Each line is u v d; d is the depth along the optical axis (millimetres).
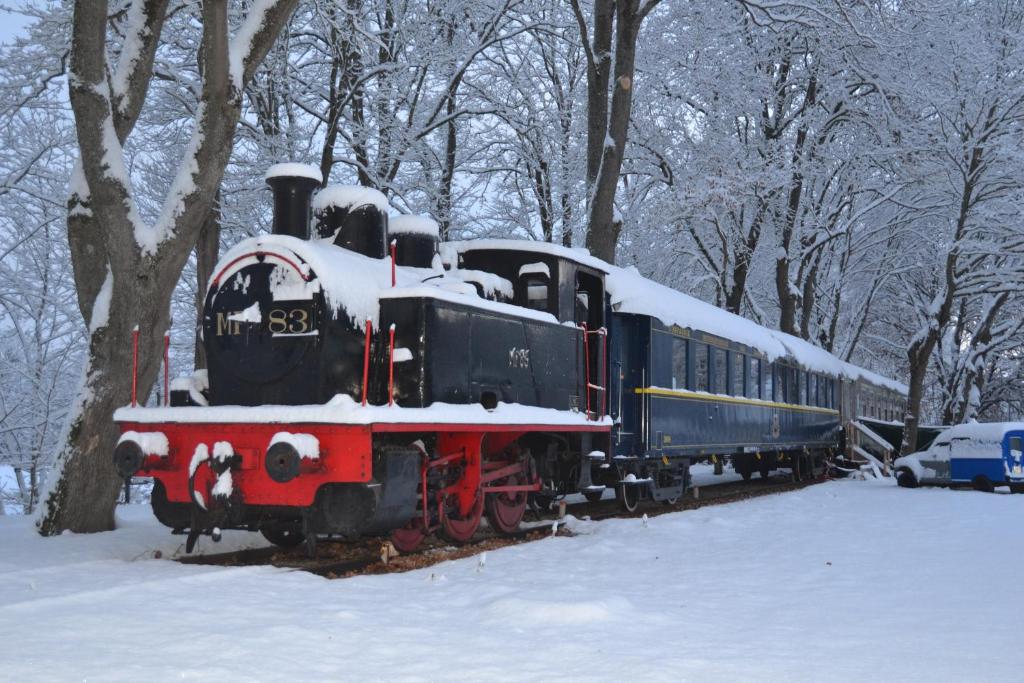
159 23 10430
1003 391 44906
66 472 9570
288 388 7973
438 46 19281
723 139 24469
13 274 20250
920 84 23969
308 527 7500
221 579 6383
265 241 8109
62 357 20500
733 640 5074
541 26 21703
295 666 4266
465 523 9125
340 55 17391
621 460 12898
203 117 9695
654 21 24328
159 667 4133
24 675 3941
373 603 5879
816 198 28766
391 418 7426
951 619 5738
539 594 6207
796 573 7531
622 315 13250
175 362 22453
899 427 29016
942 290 25250
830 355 26672
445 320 8672
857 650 4875
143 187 18984
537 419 10000
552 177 23609
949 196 27062
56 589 6023
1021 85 23469
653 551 8812
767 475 23344
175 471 7766
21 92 15781
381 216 9305
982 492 18031
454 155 21250
